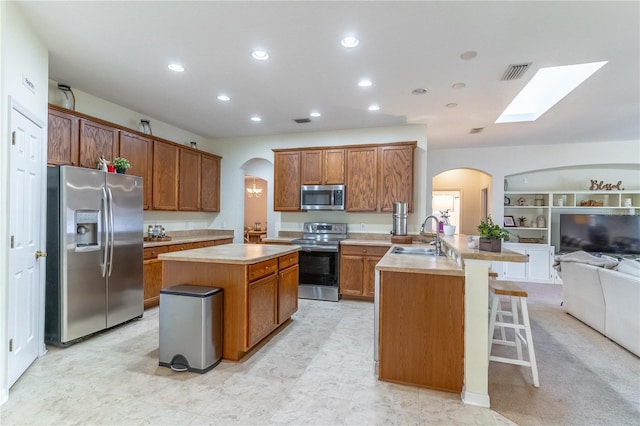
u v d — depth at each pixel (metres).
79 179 2.97
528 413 2.03
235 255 2.91
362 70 3.10
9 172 2.12
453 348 2.26
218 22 2.35
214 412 1.99
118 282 3.38
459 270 2.21
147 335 3.22
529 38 2.51
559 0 2.06
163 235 4.67
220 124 5.03
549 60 2.86
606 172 6.44
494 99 3.83
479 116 4.50
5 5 2.05
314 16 2.27
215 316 2.60
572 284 4.05
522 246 6.38
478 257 2.12
